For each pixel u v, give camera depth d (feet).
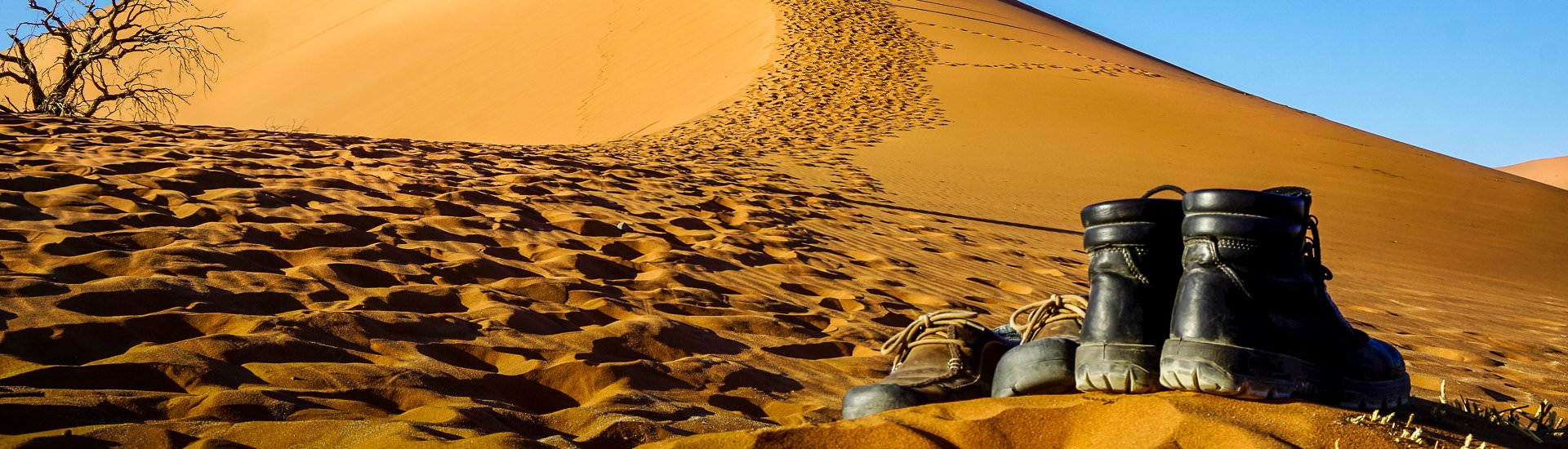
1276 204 7.52
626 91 108.37
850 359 12.71
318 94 133.90
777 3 128.47
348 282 13.10
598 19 138.00
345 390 8.71
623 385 9.91
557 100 108.58
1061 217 43.60
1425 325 22.61
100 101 54.49
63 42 52.49
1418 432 6.82
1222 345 7.22
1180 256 7.91
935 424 6.95
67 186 17.51
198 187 19.12
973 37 121.39
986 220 38.68
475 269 14.80
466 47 137.39
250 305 11.28
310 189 20.53
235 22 188.85
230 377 8.71
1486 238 51.75
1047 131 76.18
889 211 37.06
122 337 9.51
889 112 84.17
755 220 26.25
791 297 16.78
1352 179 66.18
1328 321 7.77
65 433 6.87
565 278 15.19
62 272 11.65
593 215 22.94
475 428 7.82
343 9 185.98
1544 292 37.35
